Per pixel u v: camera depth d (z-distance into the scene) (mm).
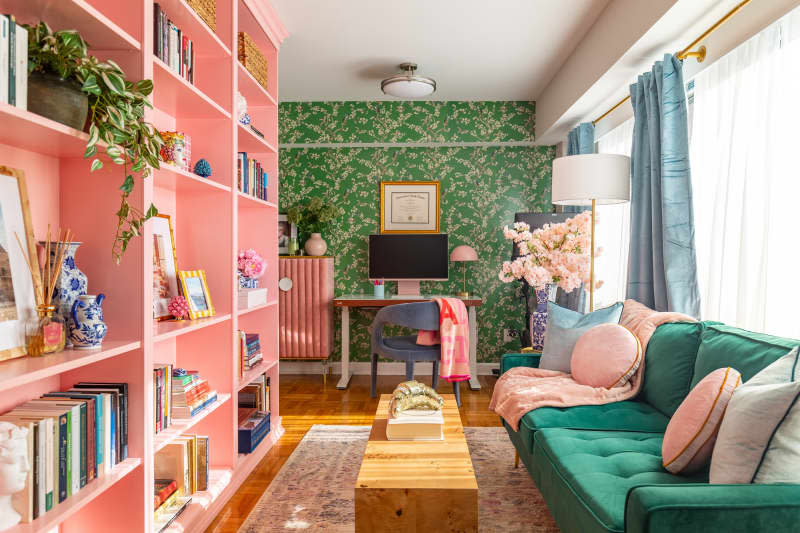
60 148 1609
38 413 1431
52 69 1396
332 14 3373
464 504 1566
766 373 1430
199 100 2311
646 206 3137
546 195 5398
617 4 3094
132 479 1752
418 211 5430
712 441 1466
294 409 4086
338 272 5492
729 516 1108
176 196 2654
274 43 3387
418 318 3814
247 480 2705
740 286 2400
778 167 2205
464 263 5422
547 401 2320
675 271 2791
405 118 5258
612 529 1300
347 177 5461
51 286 1527
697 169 2889
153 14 1983
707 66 2766
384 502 1573
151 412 1801
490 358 5438
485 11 3332
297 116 5293
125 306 1752
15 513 1286
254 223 3432
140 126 1600
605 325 2607
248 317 3447
